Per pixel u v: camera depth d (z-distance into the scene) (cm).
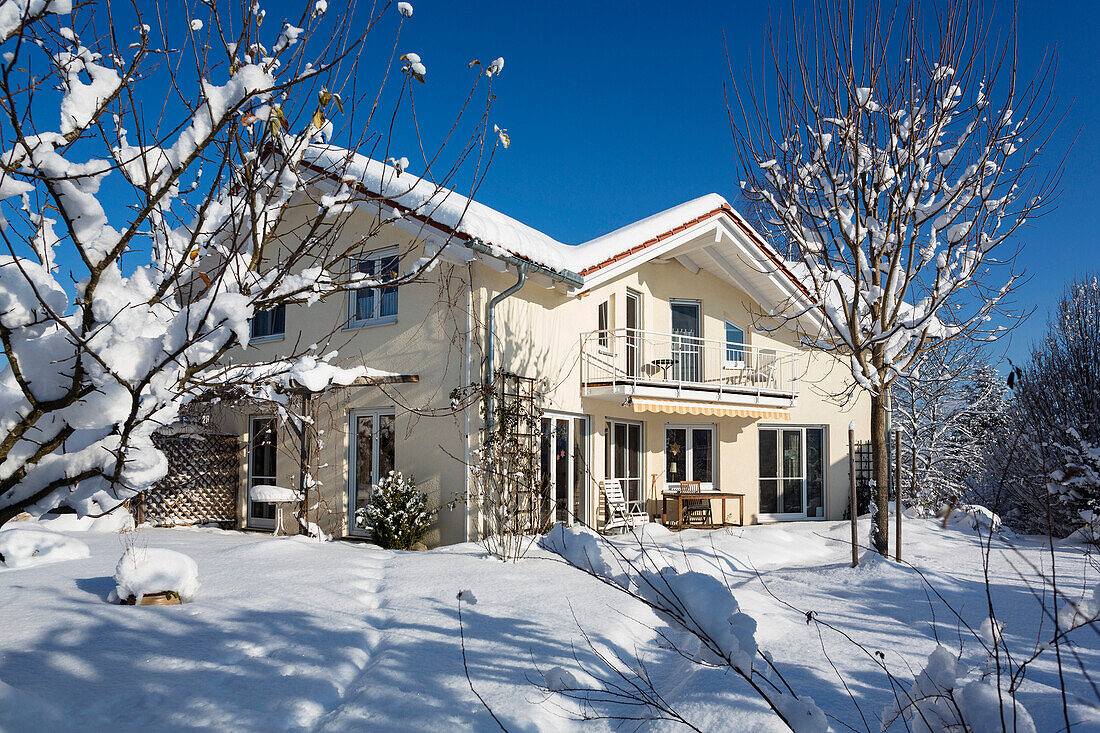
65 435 317
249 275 395
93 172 291
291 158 435
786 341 2198
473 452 1317
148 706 480
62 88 349
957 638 696
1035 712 463
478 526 1350
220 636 629
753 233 1878
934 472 2744
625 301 1906
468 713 490
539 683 537
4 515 319
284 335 1670
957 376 2798
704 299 2105
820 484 2177
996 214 1141
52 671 518
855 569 1030
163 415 331
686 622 376
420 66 462
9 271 296
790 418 2120
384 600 790
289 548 1093
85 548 1046
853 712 480
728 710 465
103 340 309
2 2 276
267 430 1589
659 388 1727
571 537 416
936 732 346
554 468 1599
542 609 752
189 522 1680
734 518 2056
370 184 884
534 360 1547
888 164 1066
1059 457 1546
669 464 2058
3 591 757
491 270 1434
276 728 470
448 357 1398
